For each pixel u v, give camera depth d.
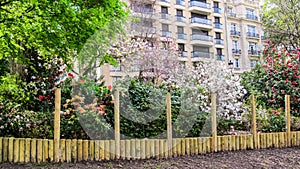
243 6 28.36
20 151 4.43
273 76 8.42
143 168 4.45
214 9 24.06
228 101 6.89
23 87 6.35
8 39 6.47
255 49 28.56
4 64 8.53
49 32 6.30
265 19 15.72
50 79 6.30
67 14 5.79
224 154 5.50
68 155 4.53
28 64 7.04
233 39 27.17
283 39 14.11
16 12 6.13
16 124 4.92
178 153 5.24
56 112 4.54
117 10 6.53
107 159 4.71
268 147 6.23
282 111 7.69
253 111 6.18
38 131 4.95
